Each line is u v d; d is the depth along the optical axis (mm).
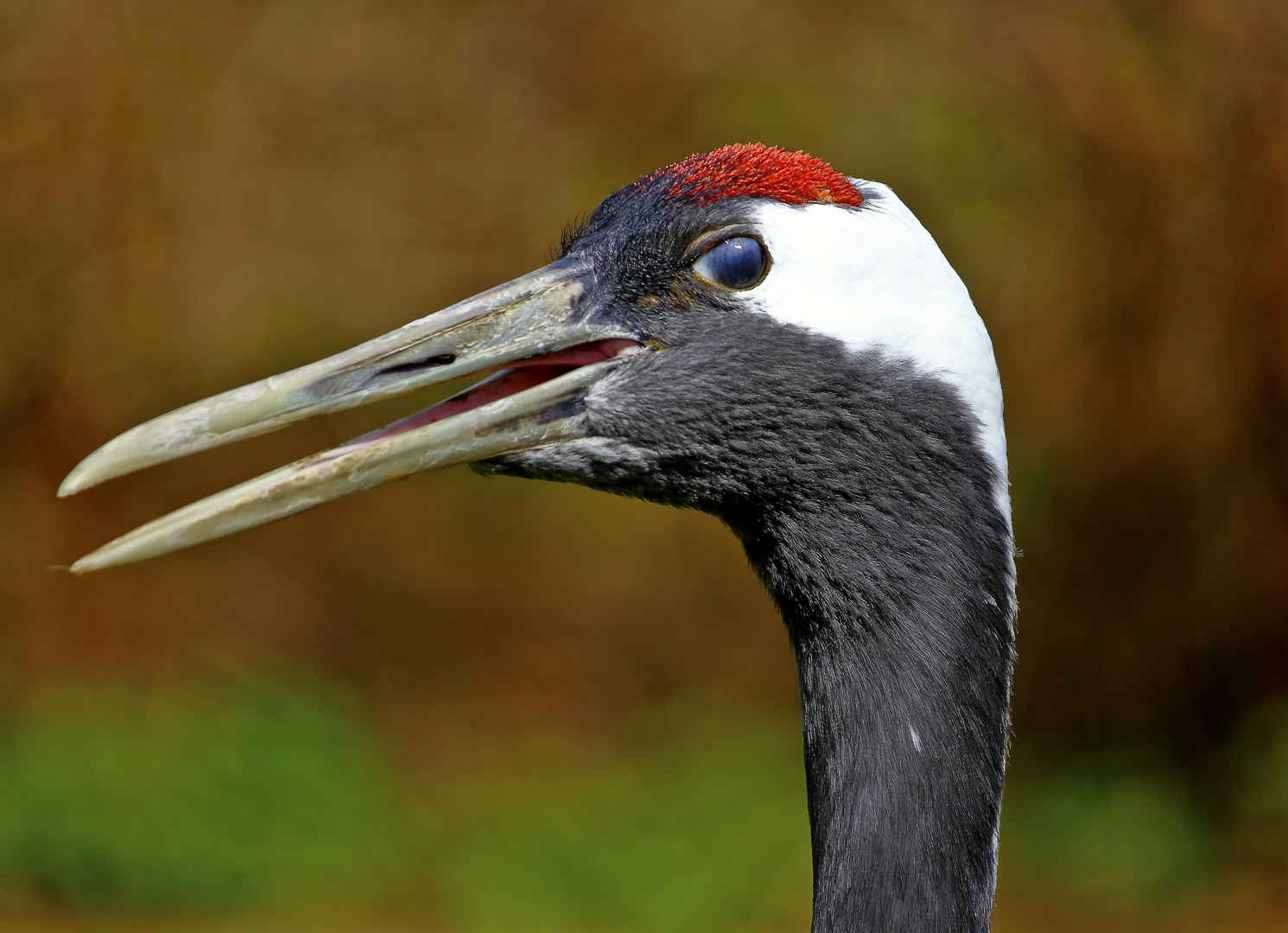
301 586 17219
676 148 17266
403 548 17641
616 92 17562
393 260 17719
